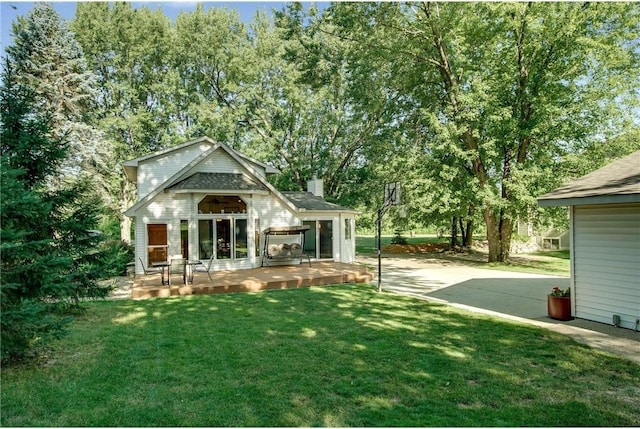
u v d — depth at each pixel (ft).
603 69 55.93
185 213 51.13
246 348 21.04
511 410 14.14
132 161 57.31
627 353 20.27
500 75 61.36
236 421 13.33
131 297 36.42
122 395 15.33
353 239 69.77
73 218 24.63
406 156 68.44
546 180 56.80
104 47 90.43
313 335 23.52
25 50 66.44
